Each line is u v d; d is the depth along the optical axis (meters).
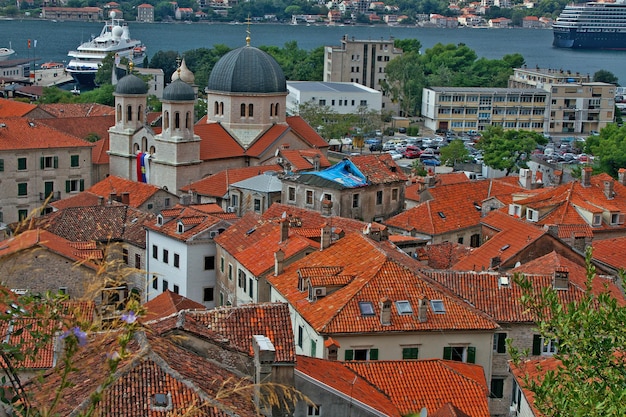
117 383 67.62
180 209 199.75
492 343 124.00
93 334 50.62
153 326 85.56
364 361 104.69
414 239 181.62
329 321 120.00
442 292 126.31
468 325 122.62
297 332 128.75
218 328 88.31
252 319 89.56
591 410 63.28
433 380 103.75
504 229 193.25
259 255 161.88
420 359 115.69
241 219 188.62
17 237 45.91
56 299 47.22
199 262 187.12
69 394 66.50
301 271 133.38
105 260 47.41
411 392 102.12
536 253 167.62
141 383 68.50
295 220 177.88
